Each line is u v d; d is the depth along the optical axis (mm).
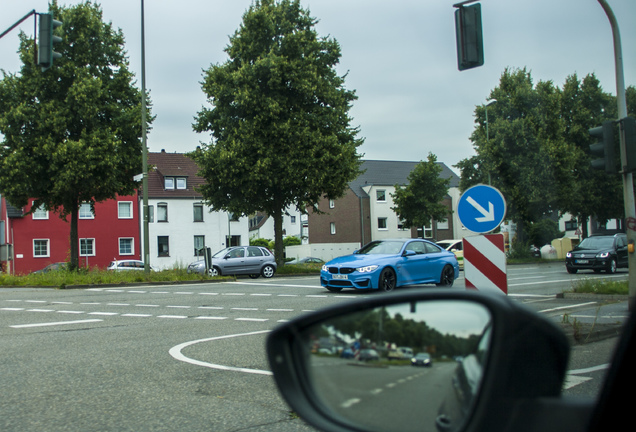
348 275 15750
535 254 48875
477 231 7852
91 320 11070
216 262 27453
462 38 9445
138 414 4820
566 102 48469
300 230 92188
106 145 28547
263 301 14625
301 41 31844
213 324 10391
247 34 32125
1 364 6887
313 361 2111
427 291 1867
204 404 5113
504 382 1628
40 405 5098
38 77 28266
